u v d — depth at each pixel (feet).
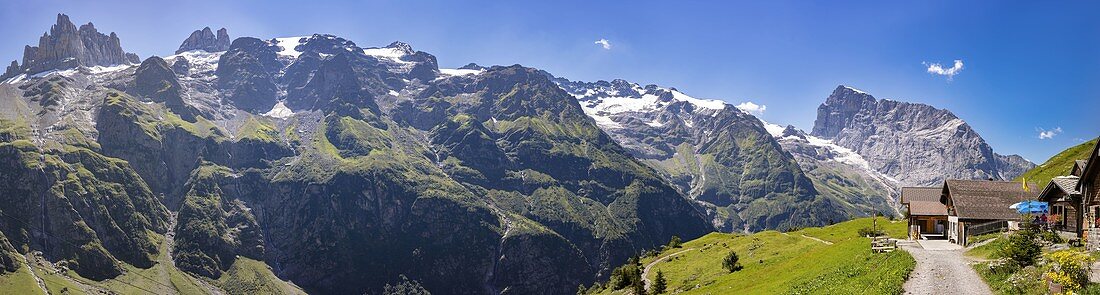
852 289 203.82
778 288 264.72
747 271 380.58
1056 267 155.12
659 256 628.28
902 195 392.68
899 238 389.19
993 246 236.43
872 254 263.90
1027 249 178.19
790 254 399.44
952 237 339.16
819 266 292.20
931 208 372.38
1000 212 323.16
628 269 512.63
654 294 406.82
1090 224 233.96
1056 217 273.95
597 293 571.69
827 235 525.34
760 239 551.18
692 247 648.79
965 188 339.36
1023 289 154.71
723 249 543.39
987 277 180.65
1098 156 227.20
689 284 401.70
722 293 315.17
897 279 189.26
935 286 177.06
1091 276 150.92
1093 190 233.96
